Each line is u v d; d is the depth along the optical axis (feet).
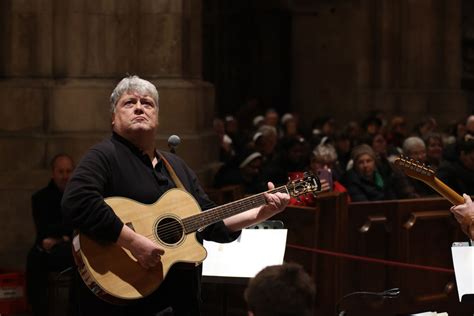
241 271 25.57
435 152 48.49
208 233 21.83
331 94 70.64
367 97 68.69
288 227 33.65
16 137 39.55
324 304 33.58
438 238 35.81
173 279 21.03
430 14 69.00
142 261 20.12
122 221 20.42
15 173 39.55
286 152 44.57
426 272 35.53
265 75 73.20
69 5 40.27
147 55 41.22
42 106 39.88
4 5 40.11
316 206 32.89
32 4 39.99
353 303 34.45
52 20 40.19
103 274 20.13
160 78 41.19
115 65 40.98
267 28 72.84
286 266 14.34
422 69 69.15
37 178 39.42
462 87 75.61
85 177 20.36
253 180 41.34
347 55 69.87
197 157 40.88
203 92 42.57
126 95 21.24
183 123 40.96
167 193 21.08
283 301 13.88
